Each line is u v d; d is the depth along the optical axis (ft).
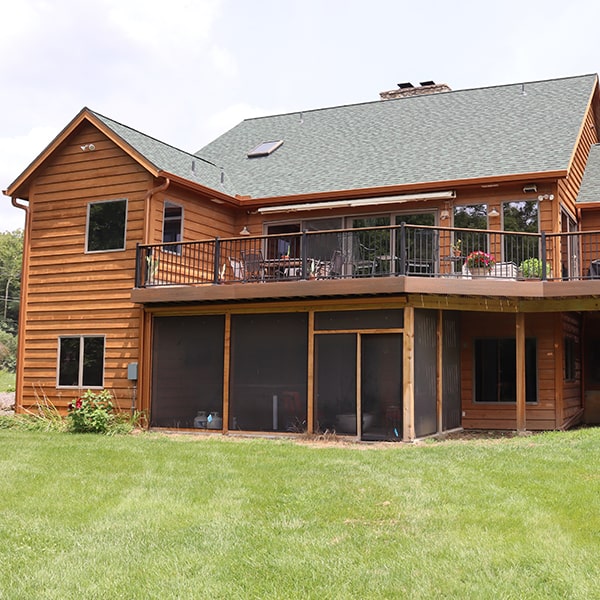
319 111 70.49
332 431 41.96
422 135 58.70
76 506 24.81
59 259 52.75
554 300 44.27
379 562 19.03
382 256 48.26
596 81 60.49
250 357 44.78
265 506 24.56
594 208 53.16
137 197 50.11
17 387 53.31
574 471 27.86
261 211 54.80
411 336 40.88
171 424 46.91
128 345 49.19
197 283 48.29
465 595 16.88
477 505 23.62
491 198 49.24
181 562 19.31
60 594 17.46
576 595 16.71
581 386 55.01
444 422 45.11
